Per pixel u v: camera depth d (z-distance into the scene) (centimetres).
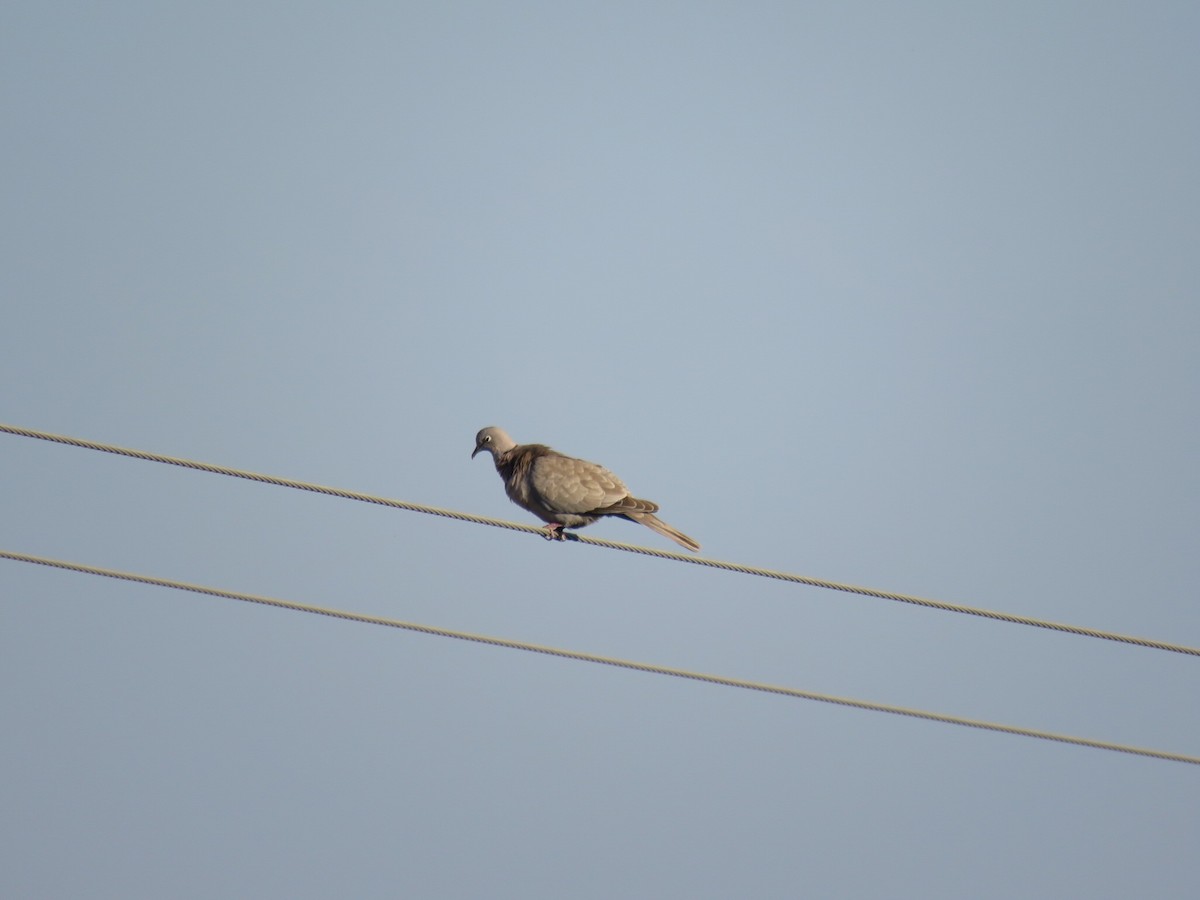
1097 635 1551
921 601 1547
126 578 1535
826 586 1549
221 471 1482
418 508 1538
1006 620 1545
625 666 1573
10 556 1512
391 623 1566
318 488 1516
